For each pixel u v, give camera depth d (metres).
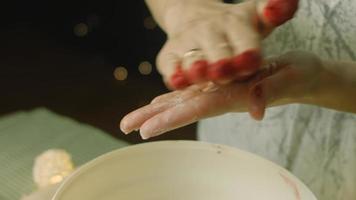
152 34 2.78
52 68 2.76
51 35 3.07
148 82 2.75
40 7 3.09
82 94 2.56
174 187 0.72
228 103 0.61
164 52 0.59
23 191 1.01
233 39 0.56
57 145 1.16
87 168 0.67
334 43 0.86
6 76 2.62
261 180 0.70
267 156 0.95
